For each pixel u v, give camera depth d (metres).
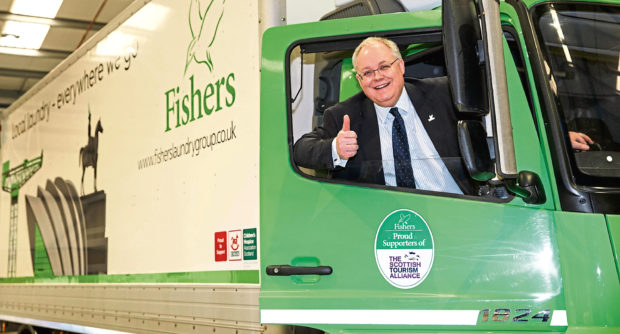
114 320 4.60
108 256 4.73
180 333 3.78
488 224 2.69
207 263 3.57
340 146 2.84
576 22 2.83
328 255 2.86
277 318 2.89
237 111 3.40
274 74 3.05
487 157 2.48
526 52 2.79
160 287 4.03
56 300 5.69
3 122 7.48
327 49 3.03
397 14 2.94
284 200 2.96
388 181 2.90
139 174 4.38
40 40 12.37
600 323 2.50
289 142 2.99
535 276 2.60
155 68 4.28
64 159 5.69
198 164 3.73
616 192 2.59
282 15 3.28
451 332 2.68
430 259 2.73
